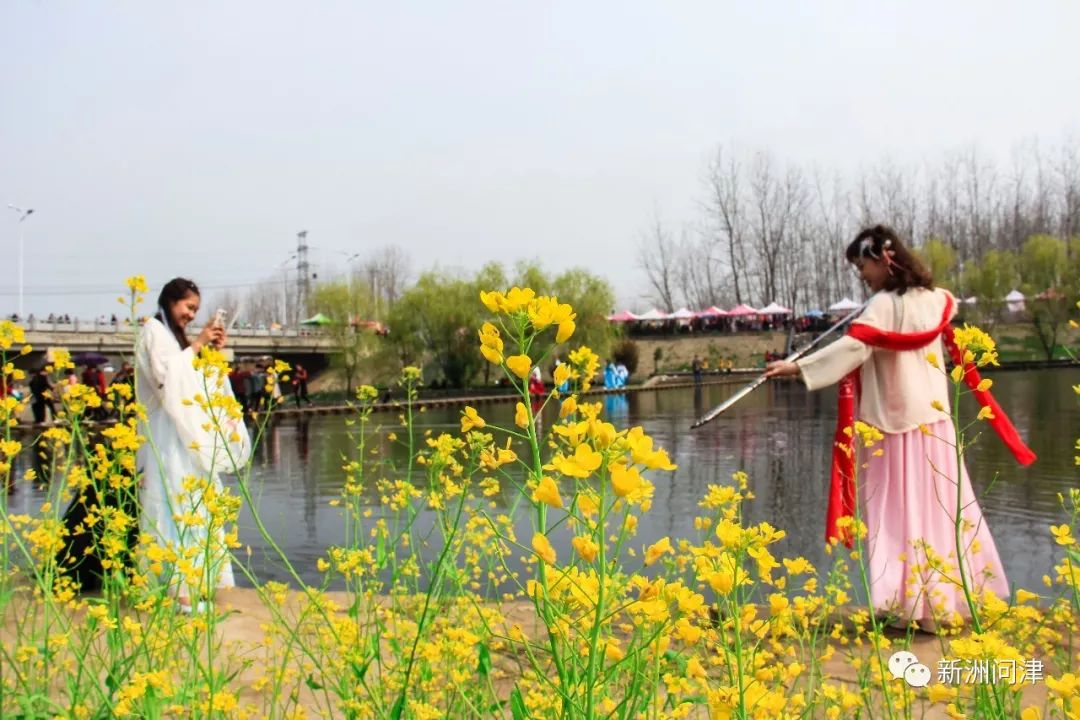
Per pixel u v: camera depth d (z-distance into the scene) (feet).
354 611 7.32
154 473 12.25
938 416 11.59
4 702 6.05
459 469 8.11
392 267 259.60
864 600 12.20
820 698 6.19
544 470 4.42
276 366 9.98
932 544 11.32
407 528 8.34
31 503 25.35
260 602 12.68
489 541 8.50
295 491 29.50
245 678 9.06
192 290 13.51
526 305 4.37
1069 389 73.31
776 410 68.03
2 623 6.95
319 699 8.89
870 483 11.82
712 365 172.24
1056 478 27.40
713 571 4.57
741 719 3.83
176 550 7.96
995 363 6.39
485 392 126.11
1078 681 3.78
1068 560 6.49
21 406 8.48
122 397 9.70
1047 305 137.69
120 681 6.14
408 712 6.00
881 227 12.13
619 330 137.49
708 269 236.43
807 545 18.93
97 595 11.30
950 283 173.58
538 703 5.13
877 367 11.85
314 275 240.12
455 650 6.17
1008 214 212.84
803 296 225.35
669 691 4.94
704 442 44.50
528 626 10.24
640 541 18.92
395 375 137.90
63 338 116.06
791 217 225.15
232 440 8.96
